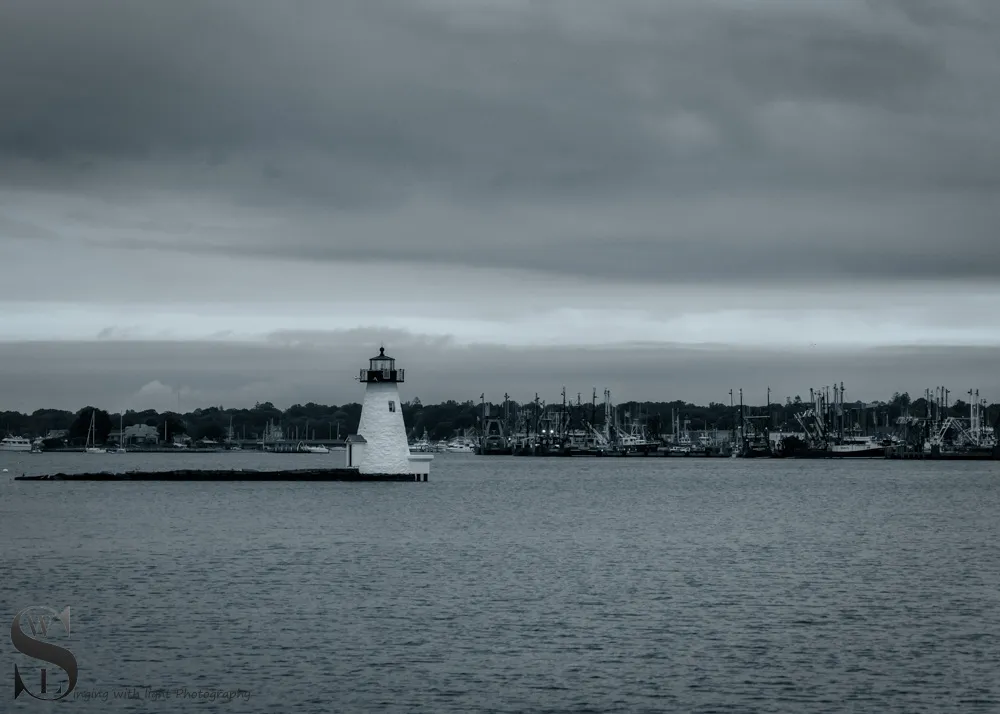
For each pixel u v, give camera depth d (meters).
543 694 44.06
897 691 44.47
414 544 89.19
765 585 67.44
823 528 107.25
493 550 85.19
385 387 153.25
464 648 50.72
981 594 64.25
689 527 107.88
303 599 62.00
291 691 44.41
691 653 49.94
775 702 43.12
